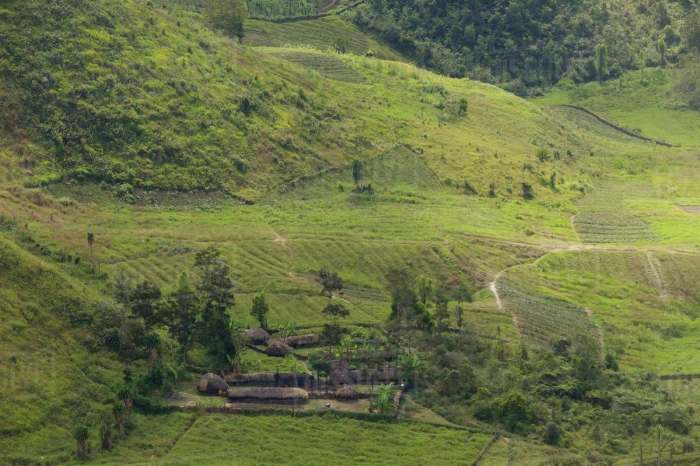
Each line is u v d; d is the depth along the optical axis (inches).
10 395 6186.0
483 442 6471.5
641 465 6422.2
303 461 6102.4
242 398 6565.0
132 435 6190.9
